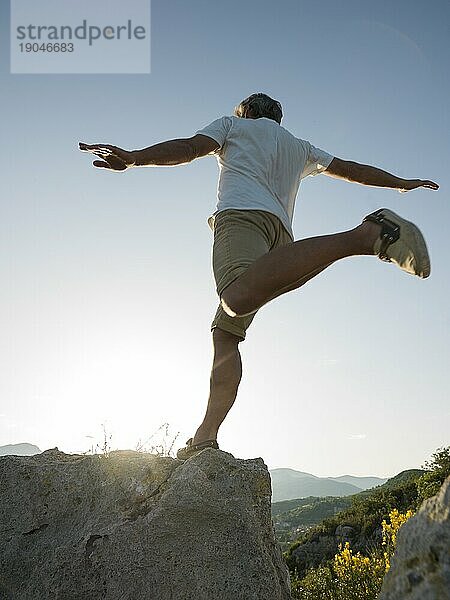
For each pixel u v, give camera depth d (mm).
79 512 2682
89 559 2506
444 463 16344
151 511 2512
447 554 1264
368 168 3402
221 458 2574
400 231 2244
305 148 3283
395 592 1312
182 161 2809
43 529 2695
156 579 2414
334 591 8297
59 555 2562
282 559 2639
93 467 2750
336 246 2350
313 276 2643
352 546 18531
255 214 2895
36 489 2775
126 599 2402
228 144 3070
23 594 2564
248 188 2949
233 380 2986
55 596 2494
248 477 2553
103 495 2668
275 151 3061
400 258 2240
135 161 2555
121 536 2500
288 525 38719
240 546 2453
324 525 20828
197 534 2465
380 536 17734
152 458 2699
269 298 2465
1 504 2775
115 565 2467
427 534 1320
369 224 2326
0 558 2666
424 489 16141
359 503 21562
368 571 8250
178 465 2658
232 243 2854
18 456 2906
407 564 1329
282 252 2420
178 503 2490
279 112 3359
